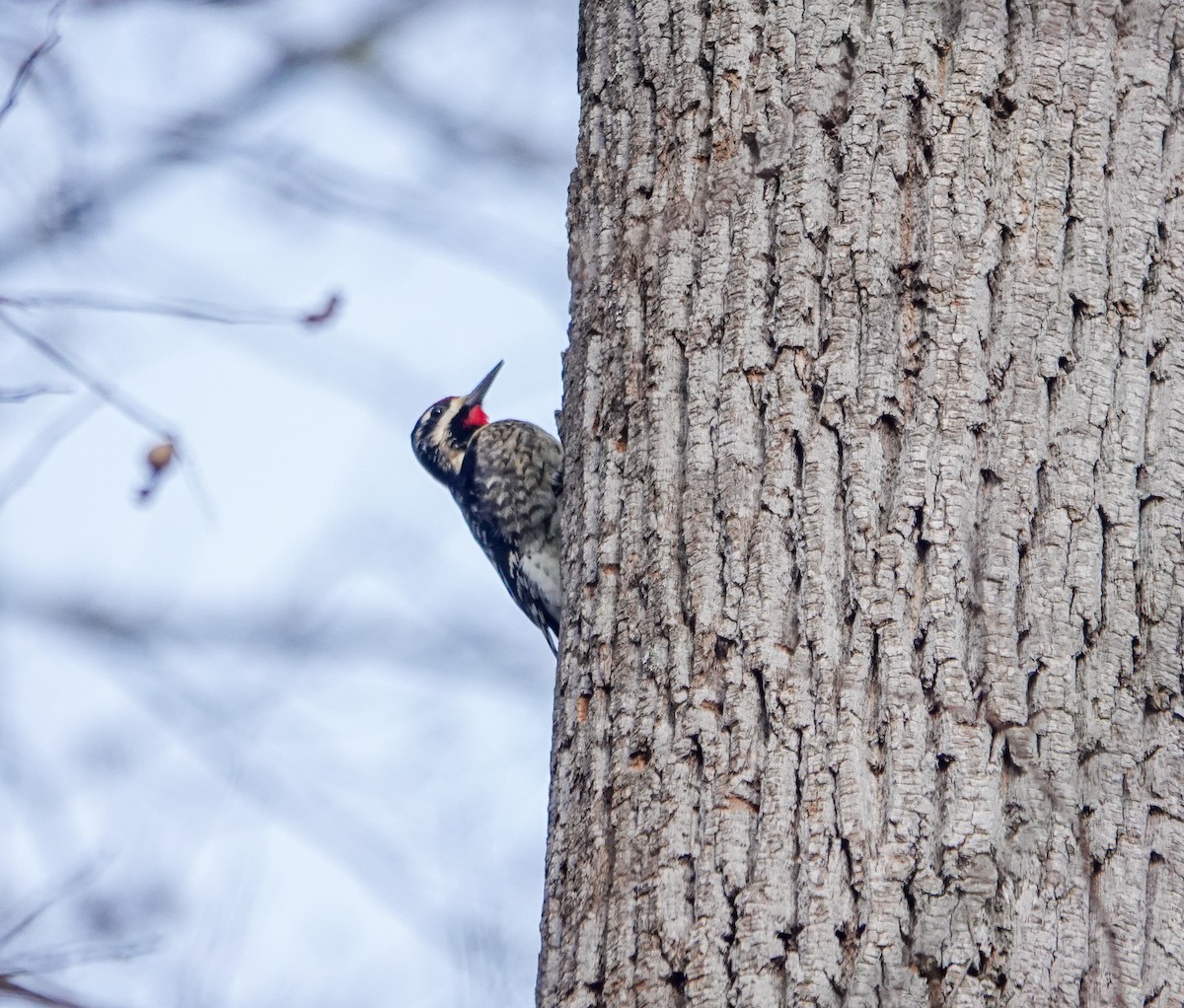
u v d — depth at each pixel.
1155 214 7.20
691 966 6.37
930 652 6.54
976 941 6.12
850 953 6.19
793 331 7.07
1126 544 6.79
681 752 6.75
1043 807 6.34
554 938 6.97
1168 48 7.39
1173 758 6.61
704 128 7.64
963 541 6.68
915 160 7.17
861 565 6.70
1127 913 6.32
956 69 7.22
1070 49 7.29
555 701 7.54
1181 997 6.29
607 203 7.95
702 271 7.39
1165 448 6.97
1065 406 6.90
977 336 6.92
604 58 8.23
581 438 7.72
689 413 7.23
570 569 7.62
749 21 7.63
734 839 6.48
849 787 6.38
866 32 7.39
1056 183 7.13
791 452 6.96
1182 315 7.13
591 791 7.02
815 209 7.21
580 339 7.94
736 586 6.85
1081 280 7.04
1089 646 6.65
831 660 6.61
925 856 6.26
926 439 6.81
